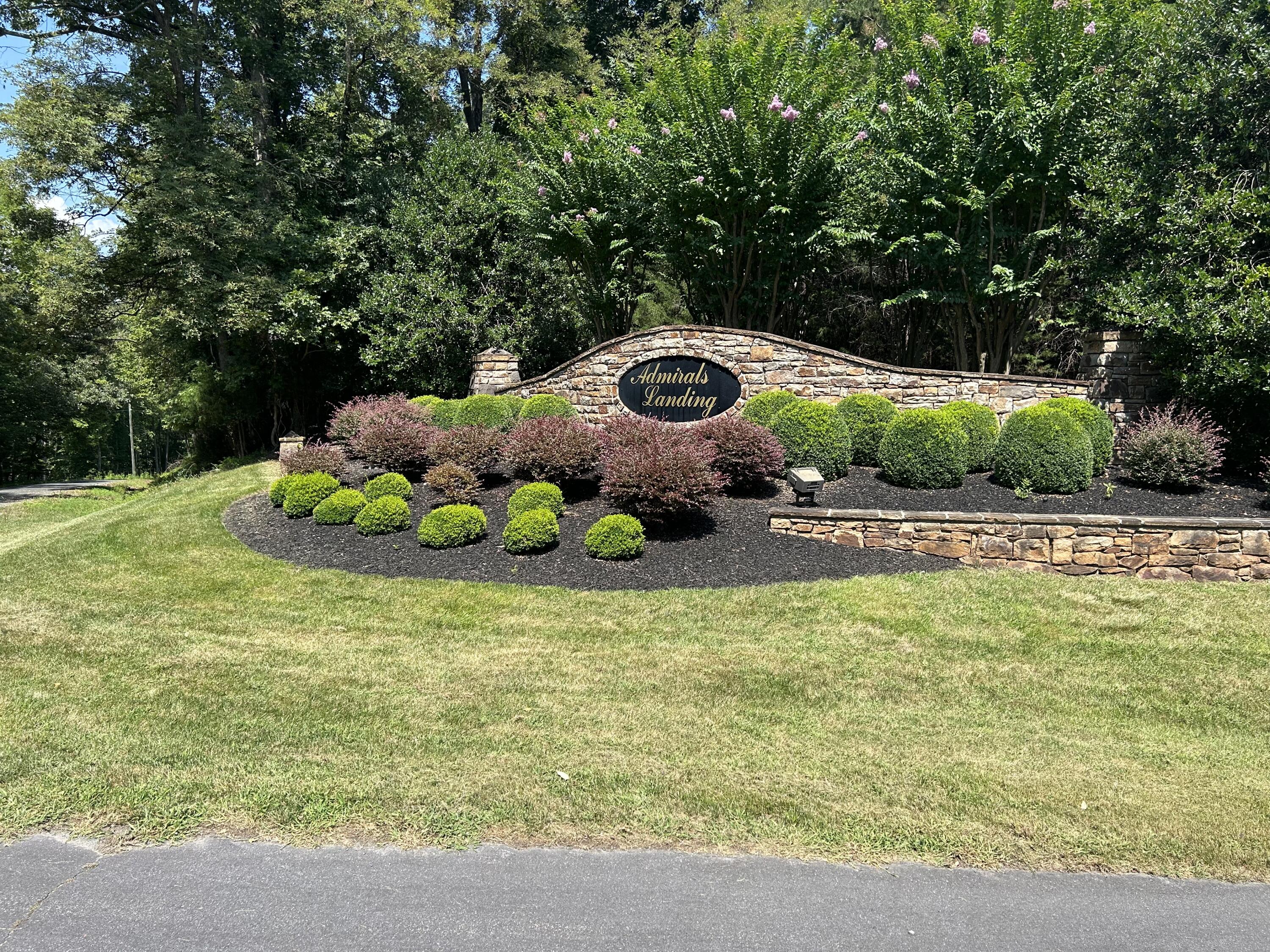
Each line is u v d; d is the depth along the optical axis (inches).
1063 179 413.4
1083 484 326.0
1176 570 275.9
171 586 284.8
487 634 237.0
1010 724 186.9
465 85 874.8
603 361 443.8
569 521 318.7
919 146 430.0
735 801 148.6
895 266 541.3
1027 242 425.4
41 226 607.8
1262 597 258.1
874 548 291.7
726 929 114.8
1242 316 310.5
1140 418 370.3
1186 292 327.9
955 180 421.4
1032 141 396.2
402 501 330.3
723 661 217.0
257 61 629.6
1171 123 357.4
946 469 334.0
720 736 176.2
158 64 607.8
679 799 149.1
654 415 435.5
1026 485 328.2
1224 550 274.4
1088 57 398.9
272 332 564.7
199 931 113.3
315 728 176.4
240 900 120.3
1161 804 151.1
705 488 294.8
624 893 123.0
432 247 570.3
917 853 134.8
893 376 411.8
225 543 332.8
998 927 116.6
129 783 151.6
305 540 327.3
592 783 154.3
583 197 505.0
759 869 129.7
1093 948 112.2
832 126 442.9
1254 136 350.9
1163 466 325.4
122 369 1228.5
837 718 187.0
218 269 544.7
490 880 125.8
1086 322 449.1
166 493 478.9
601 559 285.9
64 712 183.2
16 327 801.6
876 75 523.2
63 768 156.6
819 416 358.9
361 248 607.5
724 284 471.2
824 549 289.7
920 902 122.0
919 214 451.8
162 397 978.1
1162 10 380.8
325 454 403.9
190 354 693.3
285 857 131.2
